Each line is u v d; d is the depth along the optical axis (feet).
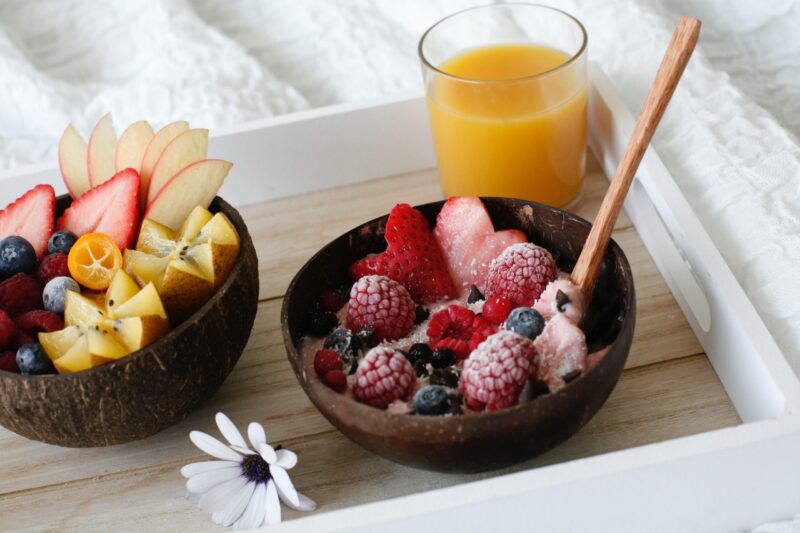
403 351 1.82
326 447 1.87
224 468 1.81
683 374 1.90
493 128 2.10
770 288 2.06
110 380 1.73
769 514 1.73
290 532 1.63
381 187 2.33
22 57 2.85
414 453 1.67
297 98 2.73
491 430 1.64
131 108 2.75
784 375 1.72
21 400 1.74
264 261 2.20
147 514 1.81
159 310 1.78
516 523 1.66
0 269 1.89
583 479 1.63
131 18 2.98
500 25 2.24
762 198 2.18
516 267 1.84
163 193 1.93
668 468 1.64
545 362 1.74
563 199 2.21
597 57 2.61
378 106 2.27
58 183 2.26
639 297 2.04
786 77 2.59
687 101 2.43
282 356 2.01
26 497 1.85
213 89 2.73
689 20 1.81
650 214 2.11
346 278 1.95
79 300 1.81
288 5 3.01
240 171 2.29
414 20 2.93
